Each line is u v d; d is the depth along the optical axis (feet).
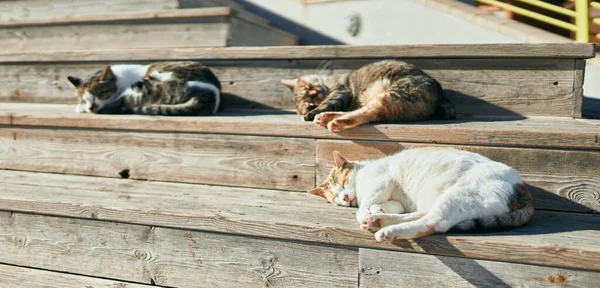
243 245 8.05
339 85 11.03
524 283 6.83
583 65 9.95
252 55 11.83
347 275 7.59
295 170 9.59
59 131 10.93
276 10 17.70
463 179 7.40
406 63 10.62
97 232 8.82
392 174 8.08
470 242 6.91
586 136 7.99
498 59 10.37
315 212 8.28
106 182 10.36
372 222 7.20
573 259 6.57
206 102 11.23
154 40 14.51
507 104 10.48
